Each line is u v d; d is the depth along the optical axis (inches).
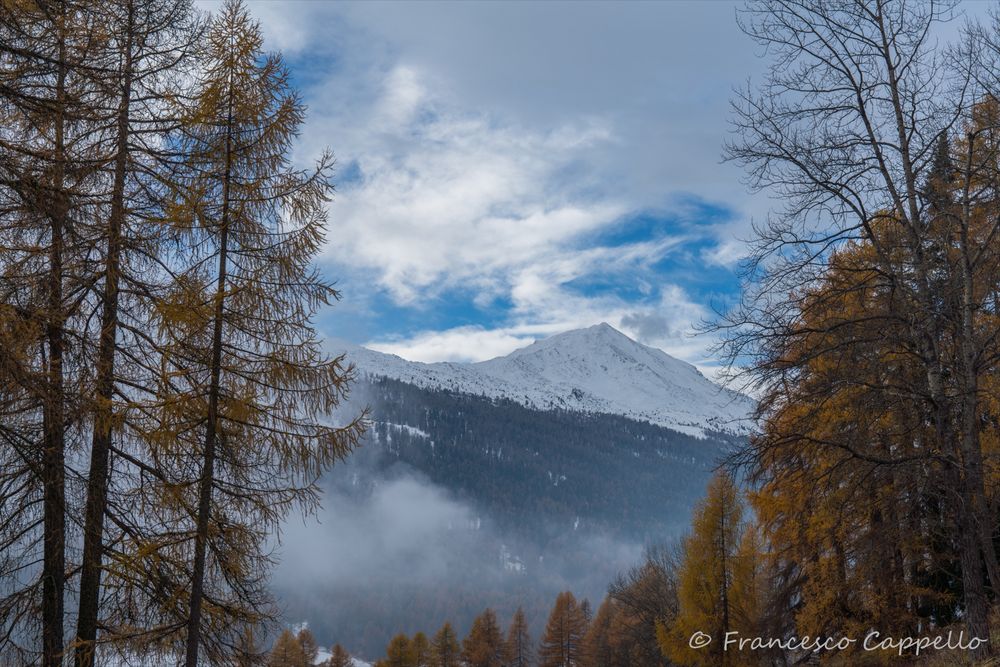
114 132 366.0
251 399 353.1
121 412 337.4
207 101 365.7
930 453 337.1
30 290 329.1
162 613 360.5
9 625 332.5
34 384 292.5
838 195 351.6
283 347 367.2
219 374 363.3
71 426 342.6
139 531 360.8
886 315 346.0
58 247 336.8
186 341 356.8
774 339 355.6
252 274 368.2
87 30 335.9
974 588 331.3
